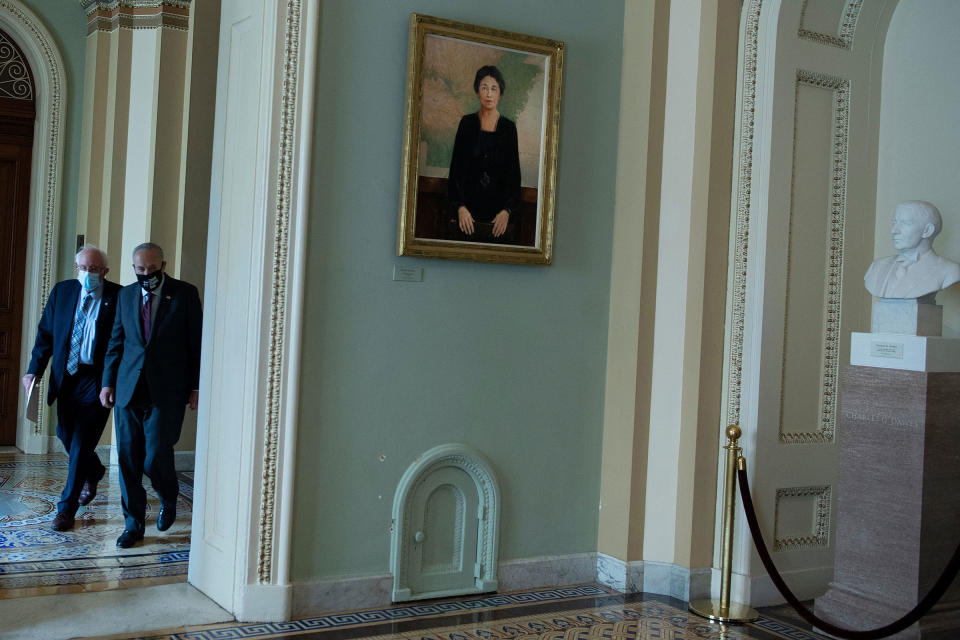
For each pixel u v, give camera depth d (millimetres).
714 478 5402
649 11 5543
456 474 5199
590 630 4723
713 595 5359
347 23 4812
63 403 6160
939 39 5418
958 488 4723
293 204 4633
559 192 5484
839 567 4930
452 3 5121
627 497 5473
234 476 4715
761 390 5301
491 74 5195
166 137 8234
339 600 4832
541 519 5473
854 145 5625
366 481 4918
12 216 8758
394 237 4977
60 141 8719
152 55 8406
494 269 5293
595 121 5609
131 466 5777
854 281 5633
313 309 4746
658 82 5531
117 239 8469
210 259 5074
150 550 5719
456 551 5230
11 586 4867
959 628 4746
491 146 5211
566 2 5492
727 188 5402
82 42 8852
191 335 5836
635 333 5504
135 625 4422
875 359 4789
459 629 4641
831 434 5582
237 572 4629
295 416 4656
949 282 4512
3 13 8477
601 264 5656
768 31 5324
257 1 4746
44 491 7117
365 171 4883
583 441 5609
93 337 6059
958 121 5297
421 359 5066
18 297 8789
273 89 4594
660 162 5559
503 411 5332
